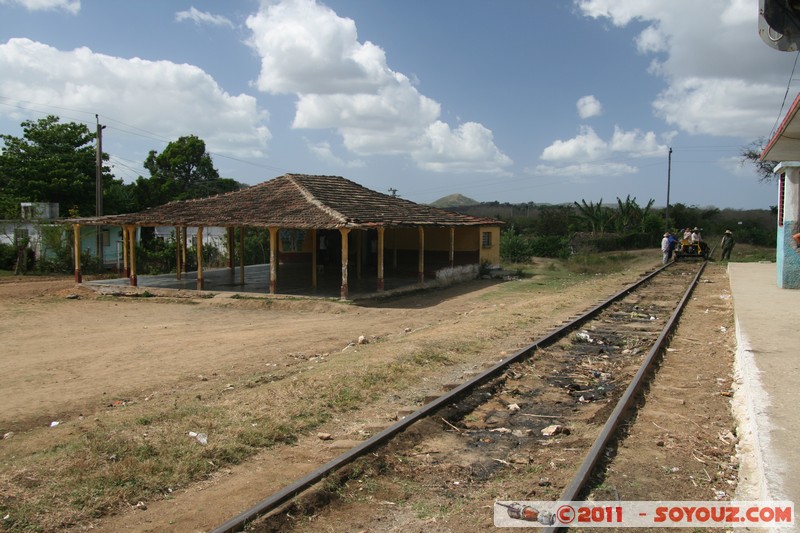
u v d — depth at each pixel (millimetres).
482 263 30547
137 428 6895
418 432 6773
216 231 42688
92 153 42531
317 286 23688
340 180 29328
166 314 18625
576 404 8156
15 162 40062
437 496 5371
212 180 53688
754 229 57281
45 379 10172
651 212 63125
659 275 28141
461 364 10648
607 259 38750
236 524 4590
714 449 6059
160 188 47469
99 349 12797
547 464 5934
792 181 16828
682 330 13250
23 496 5230
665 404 7641
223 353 12117
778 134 13086
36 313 18750
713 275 27719
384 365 9789
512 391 8711
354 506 5156
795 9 5785
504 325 14094
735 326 12789
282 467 6066
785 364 8070
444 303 20438
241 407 7766
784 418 5922
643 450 6047
